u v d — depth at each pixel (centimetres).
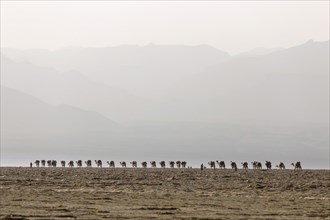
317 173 19975
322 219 7462
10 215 7350
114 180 14125
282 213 7956
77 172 18812
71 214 7550
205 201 9331
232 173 19112
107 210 8019
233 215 7725
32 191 10588
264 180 14838
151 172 19275
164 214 7744
